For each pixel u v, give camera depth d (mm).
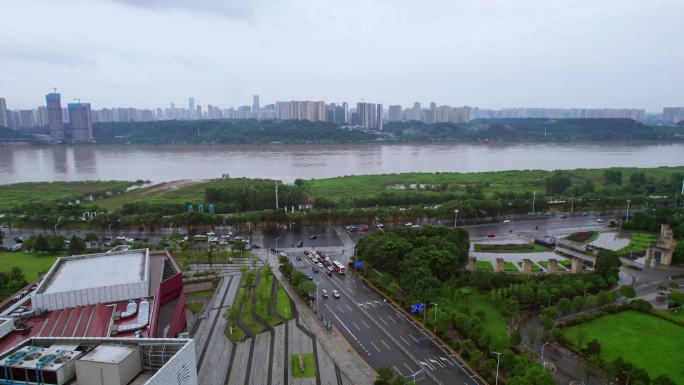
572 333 148250
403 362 132625
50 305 127250
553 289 166500
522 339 144875
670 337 146250
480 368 126812
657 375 125250
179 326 143000
